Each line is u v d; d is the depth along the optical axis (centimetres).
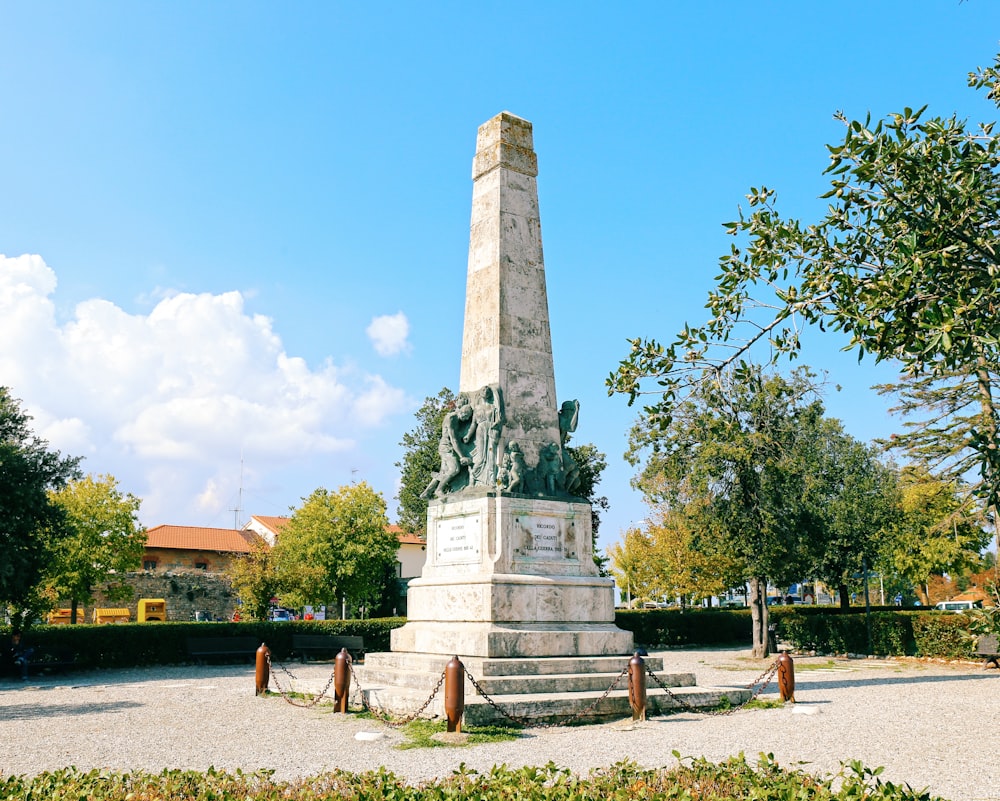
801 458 2853
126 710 1518
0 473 2386
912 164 546
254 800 634
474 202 1728
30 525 2419
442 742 1076
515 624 1419
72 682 2183
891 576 5481
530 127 1748
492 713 1197
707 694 1402
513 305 1623
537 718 1220
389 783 667
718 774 657
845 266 606
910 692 1719
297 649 2798
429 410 4556
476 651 1367
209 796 633
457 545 1530
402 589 5153
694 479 2766
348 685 1383
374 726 1232
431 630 1487
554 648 1416
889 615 2797
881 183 563
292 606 4397
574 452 4212
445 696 1152
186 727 1270
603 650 1470
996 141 557
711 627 3816
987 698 1599
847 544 3259
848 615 3034
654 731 1167
